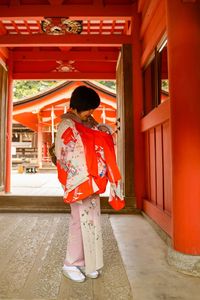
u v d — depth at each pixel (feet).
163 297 6.42
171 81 8.73
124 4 17.90
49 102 42.04
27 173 50.55
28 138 74.08
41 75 25.44
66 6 17.42
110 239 11.05
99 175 7.13
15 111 42.22
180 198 8.25
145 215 15.12
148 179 15.80
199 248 7.92
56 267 8.17
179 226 8.23
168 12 8.95
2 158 21.77
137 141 16.97
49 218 14.98
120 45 18.61
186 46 8.45
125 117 17.48
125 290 6.75
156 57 14.08
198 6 8.62
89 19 17.75
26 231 12.23
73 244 7.44
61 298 6.36
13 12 17.25
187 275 7.68
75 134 7.13
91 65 25.70
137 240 10.95
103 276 7.56
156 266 8.29
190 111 8.23
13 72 25.40
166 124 11.85
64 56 24.21
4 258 8.90
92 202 7.41
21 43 19.07
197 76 8.32
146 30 16.29
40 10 17.30
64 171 7.20
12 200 17.35
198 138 8.20
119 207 7.41
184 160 8.22
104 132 7.46
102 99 39.78
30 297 6.39
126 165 17.11
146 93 16.92
